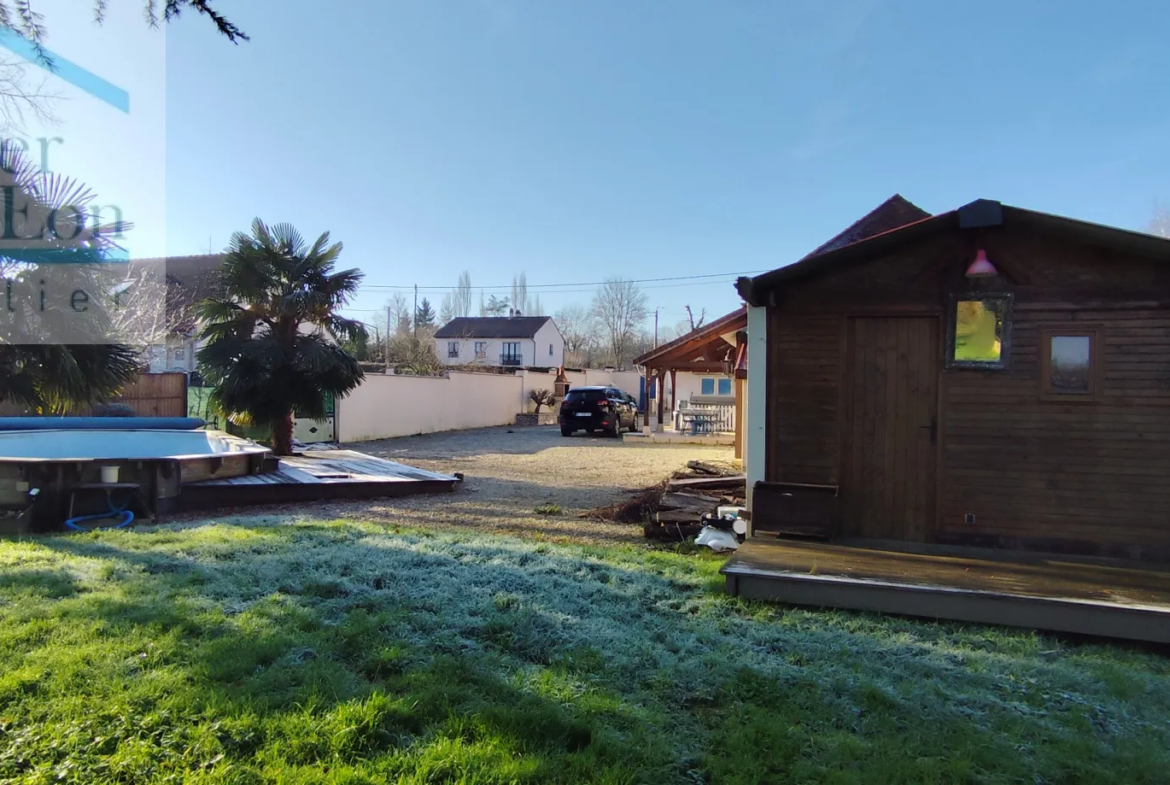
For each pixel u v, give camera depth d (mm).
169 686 2625
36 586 3836
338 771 2125
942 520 5070
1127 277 4664
